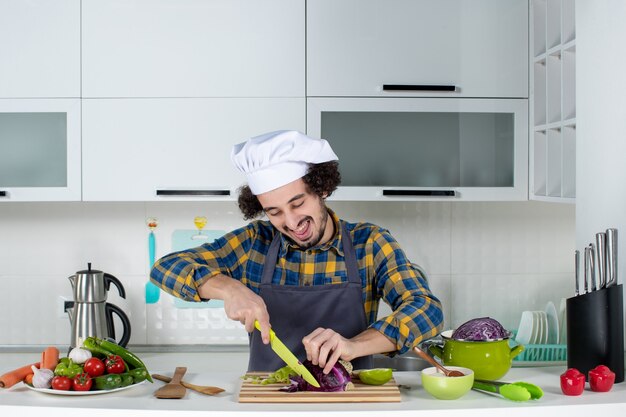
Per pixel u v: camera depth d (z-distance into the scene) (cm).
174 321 310
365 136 277
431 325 159
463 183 280
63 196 272
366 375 155
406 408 142
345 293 178
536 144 277
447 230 315
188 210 309
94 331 279
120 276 309
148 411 142
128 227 309
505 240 317
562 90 249
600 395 153
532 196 278
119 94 272
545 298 318
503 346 162
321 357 146
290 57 273
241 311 154
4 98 271
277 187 160
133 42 271
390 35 274
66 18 271
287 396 147
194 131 273
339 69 273
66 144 272
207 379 169
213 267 178
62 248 309
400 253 178
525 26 278
